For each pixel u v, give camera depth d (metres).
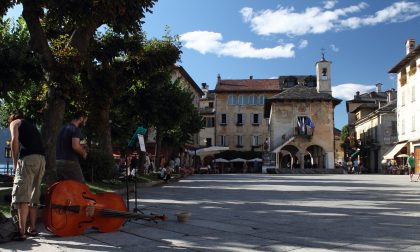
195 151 50.88
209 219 8.98
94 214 7.30
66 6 12.03
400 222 8.57
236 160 69.94
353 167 57.09
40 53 12.85
